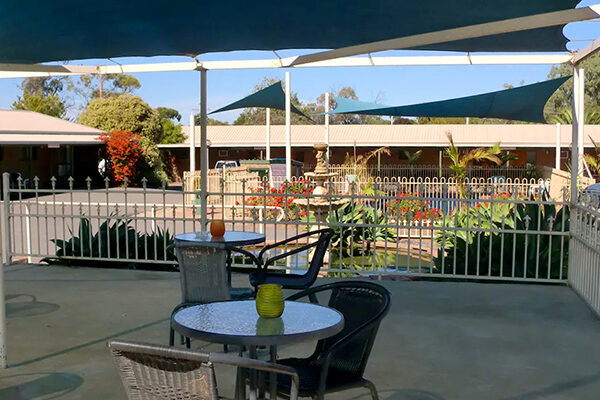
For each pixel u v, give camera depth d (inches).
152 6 194.5
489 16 192.5
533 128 1380.4
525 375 183.2
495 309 258.7
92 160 1393.9
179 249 185.2
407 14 195.6
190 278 186.2
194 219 333.1
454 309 258.4
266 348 205.2
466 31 208.7
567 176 669.3
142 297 277.1
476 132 1386.6
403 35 225.5
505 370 187.2
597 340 218.1
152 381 99.0
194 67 307.0
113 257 358.6
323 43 241.9
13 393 167.2
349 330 148.6
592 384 176.2
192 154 1018.1
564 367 190.4
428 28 212.4
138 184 1406.3
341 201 475.8
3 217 359.9
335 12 197.2
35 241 560.1
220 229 232.4
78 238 358.3
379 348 207.0
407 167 1262.3
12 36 232.4
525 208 338.0
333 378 133.0
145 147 1462.8
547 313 253.3
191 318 126.8
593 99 1879.9
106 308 258.2
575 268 291.4
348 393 168.1
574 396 167.6
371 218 468.1
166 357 95.6
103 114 1478.8
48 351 202.5
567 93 1924.2
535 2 175.8
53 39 238.4
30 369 185.9
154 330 227.5
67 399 163.5
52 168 1298.0
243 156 1549.0
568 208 317.4
